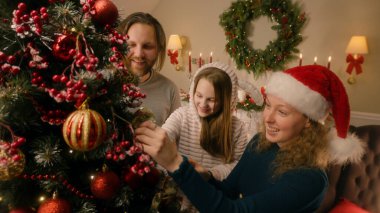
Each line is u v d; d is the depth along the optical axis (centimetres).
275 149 94
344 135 87
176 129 127
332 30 344
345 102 85
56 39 59
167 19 488
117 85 66
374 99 329
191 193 71
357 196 214
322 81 83
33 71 61
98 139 57
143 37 120
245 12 394
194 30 461
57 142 62
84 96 56
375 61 323
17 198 62
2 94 54
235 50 409
